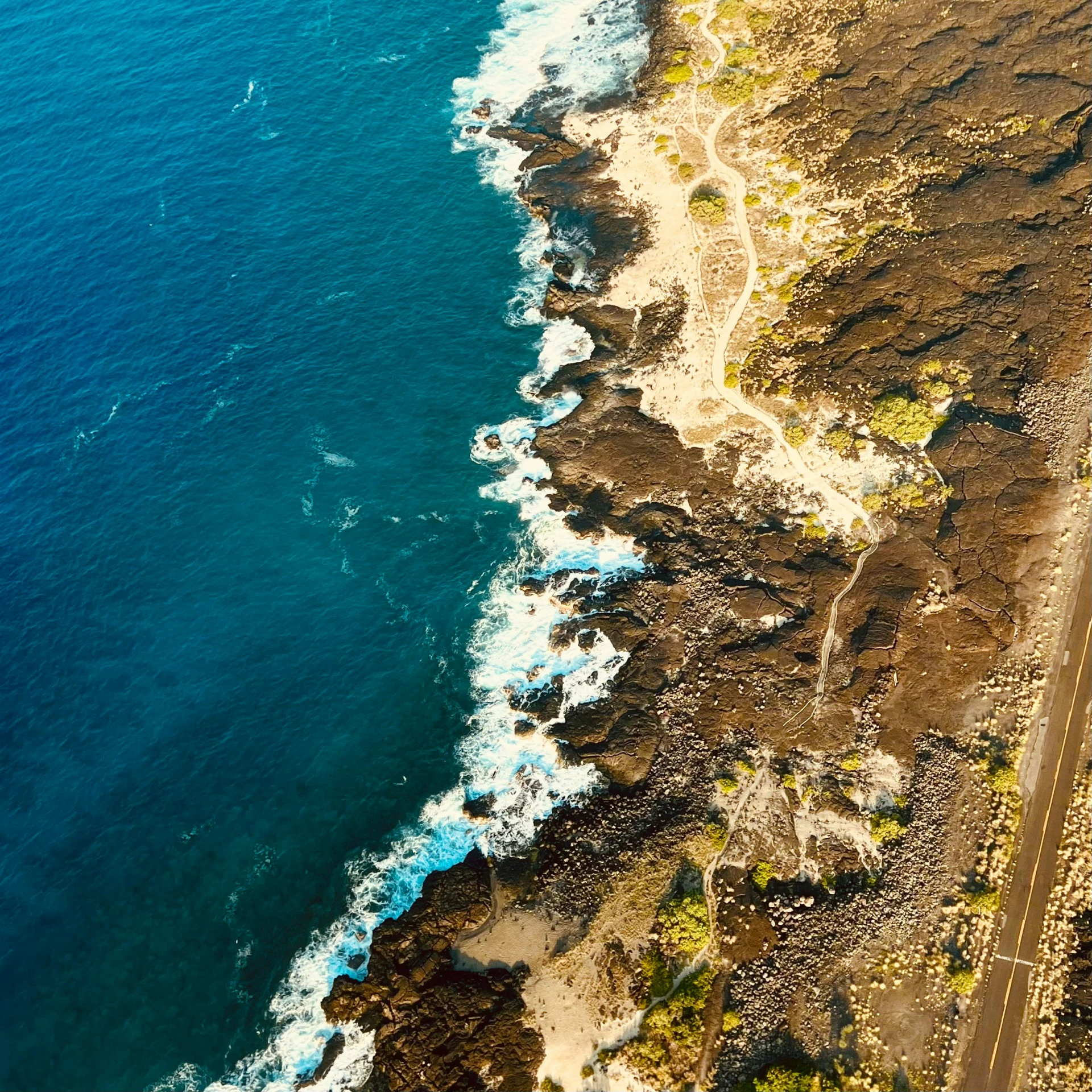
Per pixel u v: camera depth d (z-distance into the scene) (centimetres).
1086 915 5791
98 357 9656
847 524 7731
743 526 7900
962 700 6700
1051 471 7394
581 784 6794
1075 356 7831
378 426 8988
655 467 8319
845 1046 5559
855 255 9138
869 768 6581
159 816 6875
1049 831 6094
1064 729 6431
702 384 8738
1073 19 9688
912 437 7869
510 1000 5891
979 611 6969
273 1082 5784
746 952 5950
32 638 7794
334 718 7306
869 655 6975
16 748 7219
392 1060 5747
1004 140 9306
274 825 6819
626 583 7725
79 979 6222
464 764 7025
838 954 5884
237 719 7331
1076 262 8281
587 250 10000
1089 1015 5466
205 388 9350
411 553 8169
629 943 6012
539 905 6275
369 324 9756
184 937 6362
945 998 5650
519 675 7412
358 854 6650
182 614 7900
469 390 9175
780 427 8369
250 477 8712
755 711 6906
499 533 8219
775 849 6319
